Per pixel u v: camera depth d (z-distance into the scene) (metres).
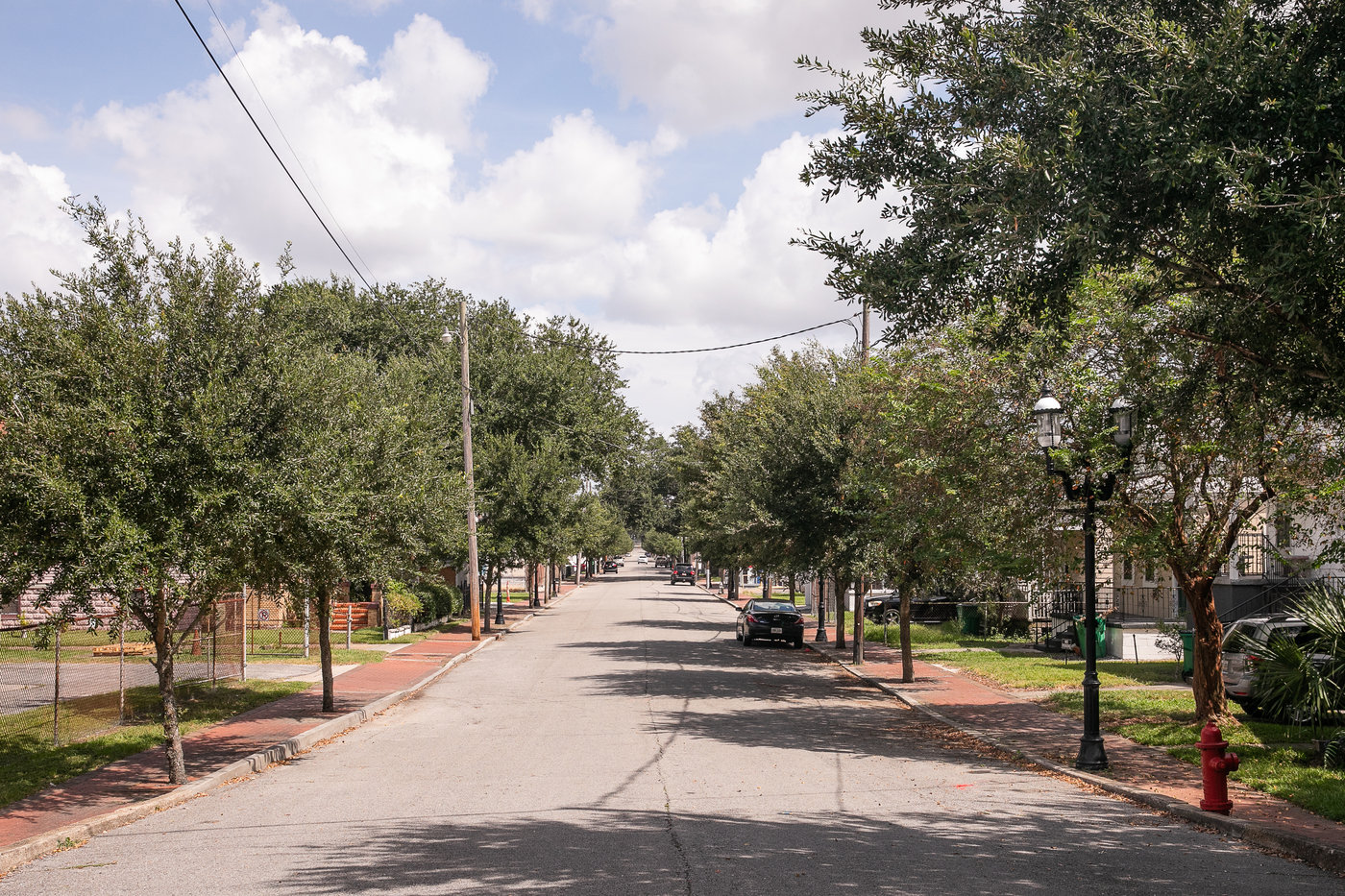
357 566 15.87
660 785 10.89
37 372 10.26
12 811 9.70
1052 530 16.08
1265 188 7.16
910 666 20.95
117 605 11.45
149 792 10.65
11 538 9.88
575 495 38.16
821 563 24.12
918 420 17.06
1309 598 11.48
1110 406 13.08
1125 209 8.41
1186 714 15.41
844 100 9.81
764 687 20.92
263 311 12.21
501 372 39.81
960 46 9.47
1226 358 10.55
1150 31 8.05
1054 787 11.08
